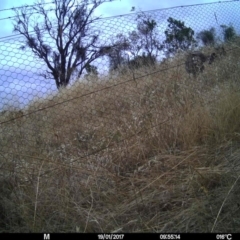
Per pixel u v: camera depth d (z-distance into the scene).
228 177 3.14
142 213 2.90
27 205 2.92
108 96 4.46
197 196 2.99
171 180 3.24
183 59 5.04
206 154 3.55
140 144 3.80
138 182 3.31
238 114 4.10
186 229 2.62
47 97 4.18
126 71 4.55
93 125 4.27
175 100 4.44
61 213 2.87
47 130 4.02
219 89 4.69
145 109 4.29
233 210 2.76
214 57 5.32
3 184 3.15
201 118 4.03
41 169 3.33
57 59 4.02
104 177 3.38
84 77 4.40
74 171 3.38
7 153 3.44
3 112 3.76
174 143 3.81
